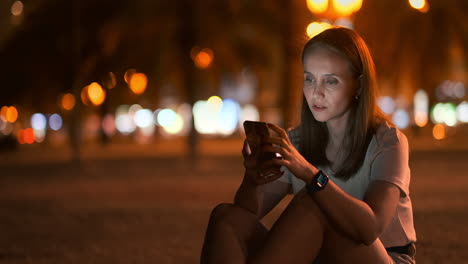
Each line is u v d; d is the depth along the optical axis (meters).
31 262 5.42
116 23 18.19
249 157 2.43
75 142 20.62
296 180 2.75
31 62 20.38
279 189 2.78
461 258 5.02
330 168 2.72
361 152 2.57
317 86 2.57
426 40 17.53
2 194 12.05
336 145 2.71
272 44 18.86
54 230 7.34
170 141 47.19
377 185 2.41
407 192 2.50
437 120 42.38
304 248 2.21
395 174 2.42
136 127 48.09
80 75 19.81
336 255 2.25
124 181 14.23
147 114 56.97
